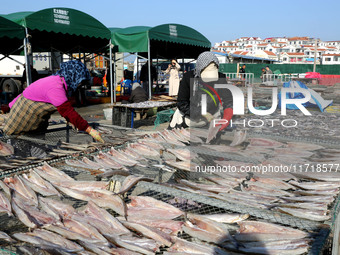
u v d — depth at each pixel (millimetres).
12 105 3896
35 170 2492
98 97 15367
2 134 3865
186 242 1608
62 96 3377
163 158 2988
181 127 3980
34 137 3881
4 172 2422
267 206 1933
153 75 16688
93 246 1574
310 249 1490
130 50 11641
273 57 96688
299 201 1997
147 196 2172
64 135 4324
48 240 1636
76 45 14461
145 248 1573
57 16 9367
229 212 1948
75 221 1802
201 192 2168
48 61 17266
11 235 1693
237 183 2340
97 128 4328
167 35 11969
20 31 8398
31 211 1914
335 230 2051
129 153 3055
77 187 2246
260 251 1505
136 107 8117
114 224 1796
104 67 21219
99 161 2779
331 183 2260
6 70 15445
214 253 1530
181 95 3717
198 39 14172
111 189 2260
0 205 1985
